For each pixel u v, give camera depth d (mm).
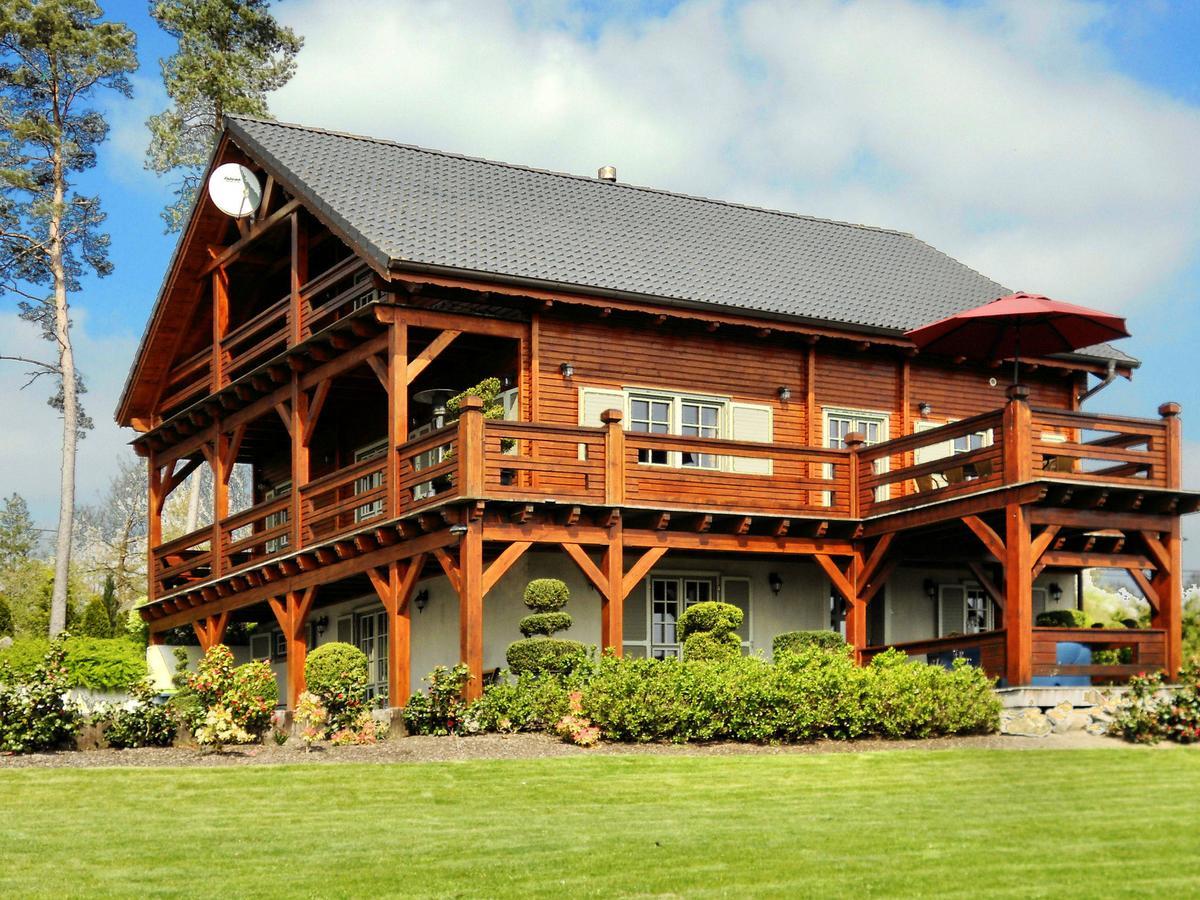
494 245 21016
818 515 21078
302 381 22609
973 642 19250
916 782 14219
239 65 36938
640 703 16516
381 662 23594
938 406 24375
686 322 21609
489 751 16062
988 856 10828
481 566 18250
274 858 11117
